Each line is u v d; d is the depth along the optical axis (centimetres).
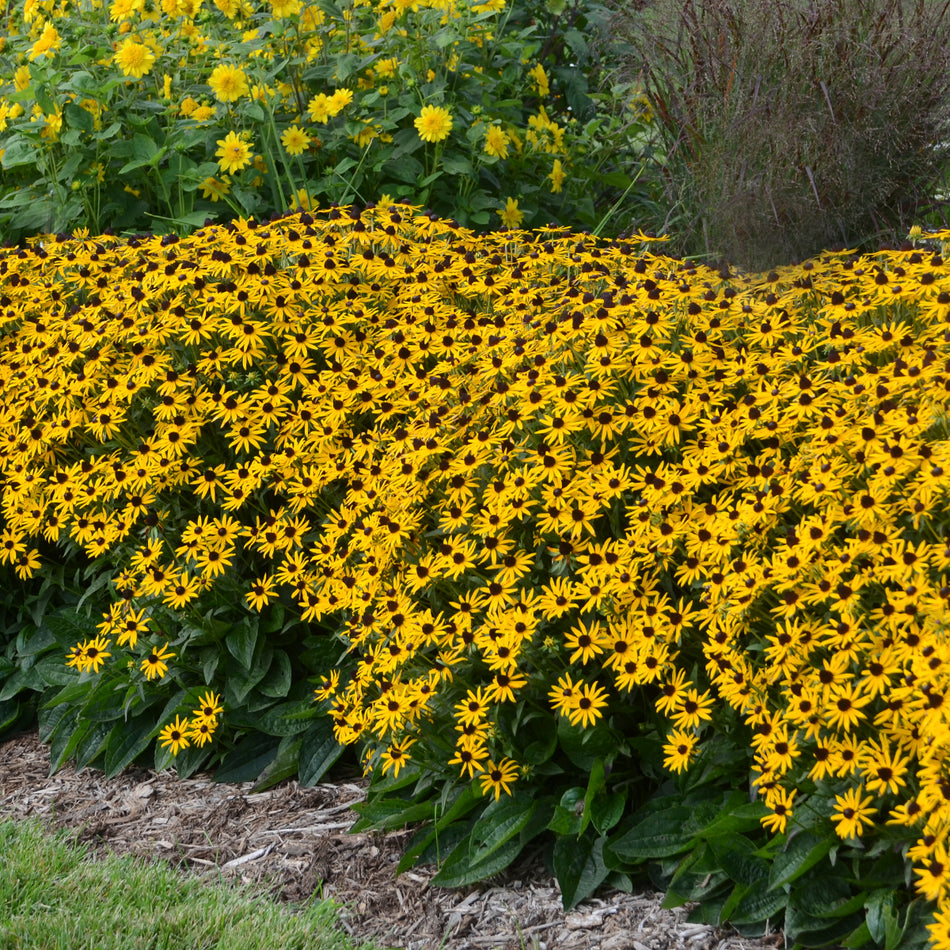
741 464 269
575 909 253
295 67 537
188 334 353
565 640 267
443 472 292
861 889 222
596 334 301
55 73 478
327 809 305
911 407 254
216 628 327
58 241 439
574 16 660
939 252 347
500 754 266
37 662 381
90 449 366
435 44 515
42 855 292
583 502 273
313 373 356
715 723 246
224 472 336
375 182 515
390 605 278
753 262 495
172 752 319
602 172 596
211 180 506
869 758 208
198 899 270
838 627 221
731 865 237
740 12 489
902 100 471
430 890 269
